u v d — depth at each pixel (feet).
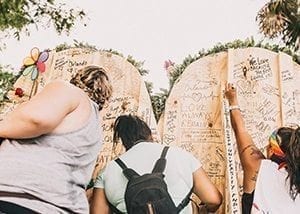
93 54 7.02
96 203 6.34
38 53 7.07
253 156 6.39
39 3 7.18
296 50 6.73
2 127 4.65
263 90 6.66
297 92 6.63
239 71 6.78
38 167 4.57
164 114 6.75
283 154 6.33
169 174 6.36
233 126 6.56
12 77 7.01
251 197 6.22
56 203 4.55
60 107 4.84
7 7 7.14
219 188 6.33
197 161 6.47
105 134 6.66
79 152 4.97
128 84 6.88
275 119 6.55
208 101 6.73
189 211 6.22
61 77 6.95
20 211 4.26
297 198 6.12
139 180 6.31
